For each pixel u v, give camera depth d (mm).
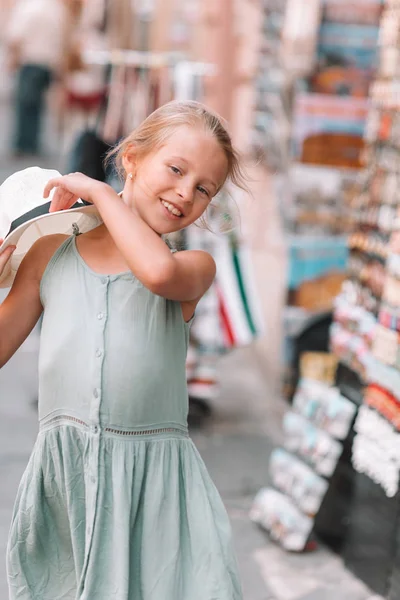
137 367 2400
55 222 2564
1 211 2588
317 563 4121
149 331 2424
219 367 6855
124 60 5723
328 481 4223
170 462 2465
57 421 2455
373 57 5547
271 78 6219
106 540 2412
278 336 6133
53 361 2441
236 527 4406
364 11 5484
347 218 5695
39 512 2510
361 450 3908
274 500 4414
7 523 4301
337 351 4305
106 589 2408
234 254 5375
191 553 2467
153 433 2445
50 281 2500
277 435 5621
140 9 10164
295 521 4234
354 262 4195
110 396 2396
